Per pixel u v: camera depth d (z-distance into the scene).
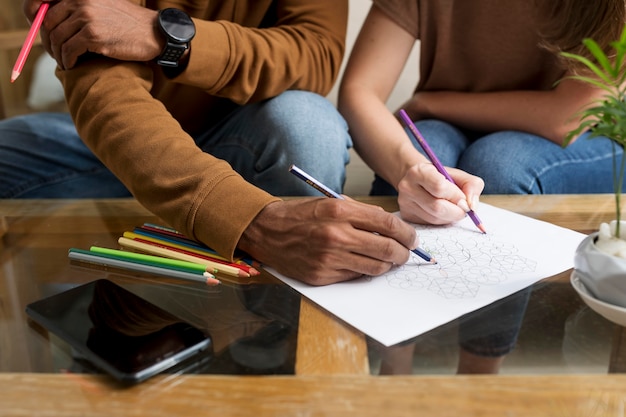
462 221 0.84
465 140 1.33
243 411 0.45
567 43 1.07
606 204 0.93
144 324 0.57
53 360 0.52
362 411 0.45
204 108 1.24
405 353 0.53
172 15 0.87
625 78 0.56
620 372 0.50
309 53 1.12
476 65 1.36
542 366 0.51
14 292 0.66
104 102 0.82
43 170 1.25
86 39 0.81
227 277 0.69
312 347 0.54
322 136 1.07
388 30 1.31
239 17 1.17
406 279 0.67
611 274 0.55
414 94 1.51
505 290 0.64
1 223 0.87
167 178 0.75
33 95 1.82
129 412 0.46
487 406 0.46
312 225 0.66
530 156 1.16
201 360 0.52
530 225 0.82
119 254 0.73
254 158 1.12
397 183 1.01
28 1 0.85
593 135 0.54
